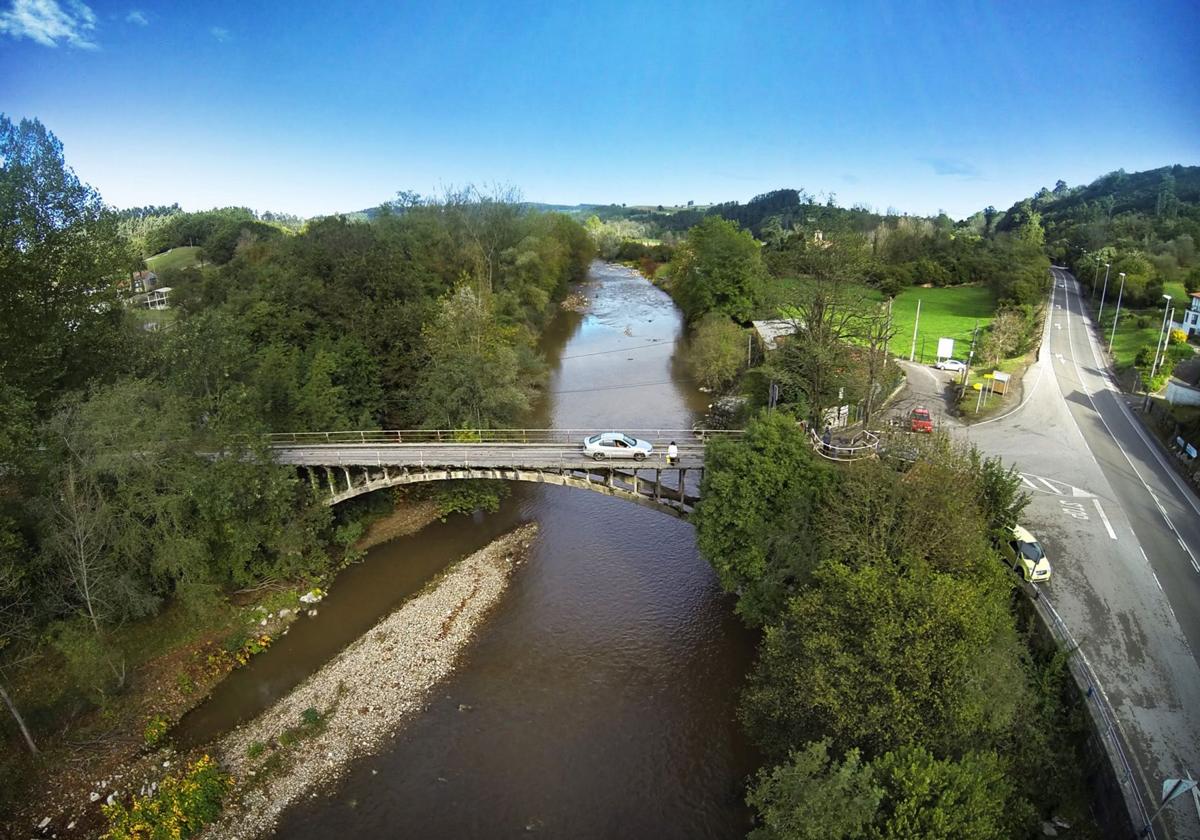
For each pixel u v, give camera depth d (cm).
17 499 3616
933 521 3039
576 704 3553
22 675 3378
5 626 3284
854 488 3291
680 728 3388
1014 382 6862
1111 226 15075
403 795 3031
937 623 2475
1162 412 5591
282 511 4294
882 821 2094
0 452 3400
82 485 3572
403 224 10619
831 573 2830
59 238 4275
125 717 3400
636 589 4525
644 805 2983
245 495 4081
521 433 5947
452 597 4447
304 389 5388
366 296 6438
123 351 4856
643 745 3291
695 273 10994
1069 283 13200
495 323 7506
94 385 3925
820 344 5225
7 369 3872
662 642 4006
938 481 3119
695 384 8619
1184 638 3053
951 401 6419
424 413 5788
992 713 2369
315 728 3384
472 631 4125
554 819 2922
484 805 2984
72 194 4375
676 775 3127
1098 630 3111
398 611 4319
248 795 3014
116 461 3522
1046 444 5269
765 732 2972
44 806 2912
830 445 4297
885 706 2403
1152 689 2767
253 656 3956
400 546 5147
